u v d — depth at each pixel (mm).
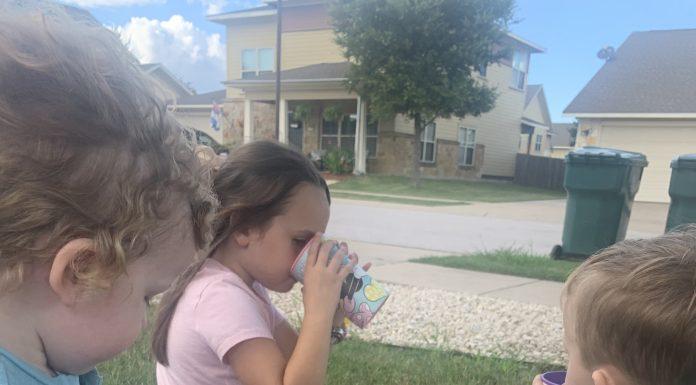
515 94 27000
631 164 6105
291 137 22047
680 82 17984
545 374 1282
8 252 631
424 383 2754
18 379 678
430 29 16375
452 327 3754
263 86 20484
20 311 687
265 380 1312
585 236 6355
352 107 20719
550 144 41344
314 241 1500
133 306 768
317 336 1359
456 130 23406
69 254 652
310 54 21984
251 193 1453
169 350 1451
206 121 24938
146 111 732
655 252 984
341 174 19391
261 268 1492
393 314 4012
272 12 22188
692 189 5816
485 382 2818
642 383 923
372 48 16875
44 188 629
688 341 861
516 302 4422
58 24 687
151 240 754
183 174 799
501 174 27125
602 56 20156
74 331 716
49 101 636
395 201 14062
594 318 966
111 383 2551
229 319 1371
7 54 630
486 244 7922
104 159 666
